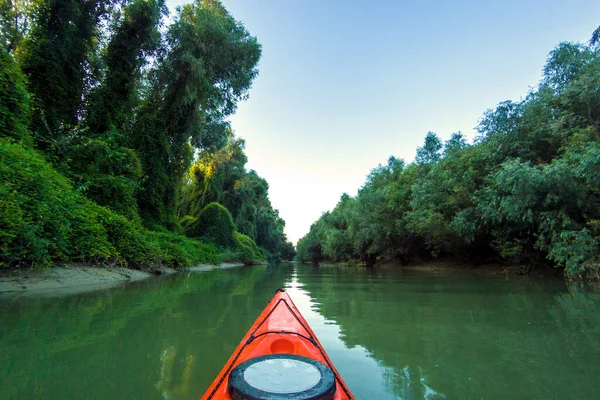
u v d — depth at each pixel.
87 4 14.80
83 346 3.14
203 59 18.86
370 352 3.18
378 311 5.29
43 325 3.80
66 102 13.79
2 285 6.01
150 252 11.17
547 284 8.82
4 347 3.04
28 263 6.79
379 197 24.27
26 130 9.88
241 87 21.64
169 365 2.71
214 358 2.89
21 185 6.48
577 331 3.80
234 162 44.47
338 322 4.48
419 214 17.25
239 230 43.66
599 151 7.66
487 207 11.86
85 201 9.54
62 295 5.88
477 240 16.47
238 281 10.89
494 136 13.08
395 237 23.80
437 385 2.40
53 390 2.21
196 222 29.14
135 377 2.45
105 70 16.23
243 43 20.25
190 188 39.81
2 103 9.04
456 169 15.16
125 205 13.16
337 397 1.34
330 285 9.76
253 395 1.16
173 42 18.17
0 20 15.12
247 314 4.80
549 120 11.37
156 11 16.44
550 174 9.30
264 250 52.97
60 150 11.80
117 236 9.95
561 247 9.35
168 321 4.24
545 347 3.26
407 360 2.94
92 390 2.22
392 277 13.29
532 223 10.95
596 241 8.70
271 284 9.99
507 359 2.93
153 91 18.98
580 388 2.33
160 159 18.20
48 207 6.86
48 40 13.12
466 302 6.10
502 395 2.23
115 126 16.05
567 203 9.88
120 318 4.32
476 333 3.84
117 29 16.23
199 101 19.25
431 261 22.86
